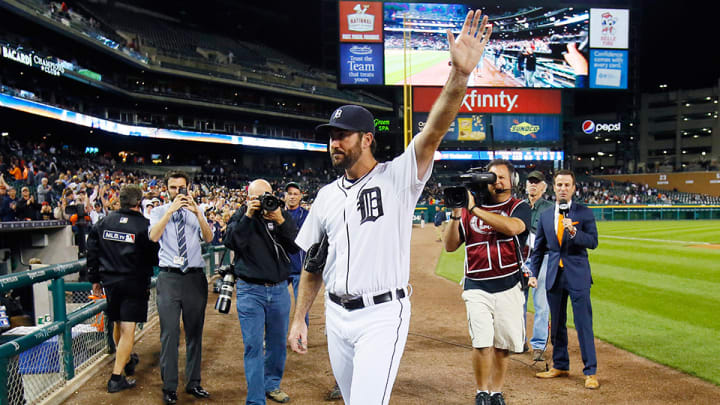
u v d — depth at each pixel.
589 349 4.25
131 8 47.03
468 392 4.14
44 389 3.94
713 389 4.15
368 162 2.41
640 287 9.08
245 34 57.22
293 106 46.66
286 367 4.84
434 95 37.75
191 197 4.14
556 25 38.09
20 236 8.05
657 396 4.01
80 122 27.77
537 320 5.02
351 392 2.19
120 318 4.21
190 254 4.11
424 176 2.28
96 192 13.50
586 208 4.38
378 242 2.28
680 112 61.84
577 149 67.75
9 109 25.41
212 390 4.21
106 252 4.18
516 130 39.72
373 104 50.91
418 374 4.59
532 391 4.17
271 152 48.78
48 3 27.78
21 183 14.98
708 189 50.44
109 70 34.94
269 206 3.70
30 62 23.78
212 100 39.53
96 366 4.74
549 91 39.78
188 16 51.81
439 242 19.92
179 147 42.47
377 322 2.26
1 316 4.64
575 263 4.32
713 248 16.11
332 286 2.43
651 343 5.53
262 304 3.81
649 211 39.25
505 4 37.72
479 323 3.61
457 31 37.25
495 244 3.68
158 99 36.28
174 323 3.98
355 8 36.12
